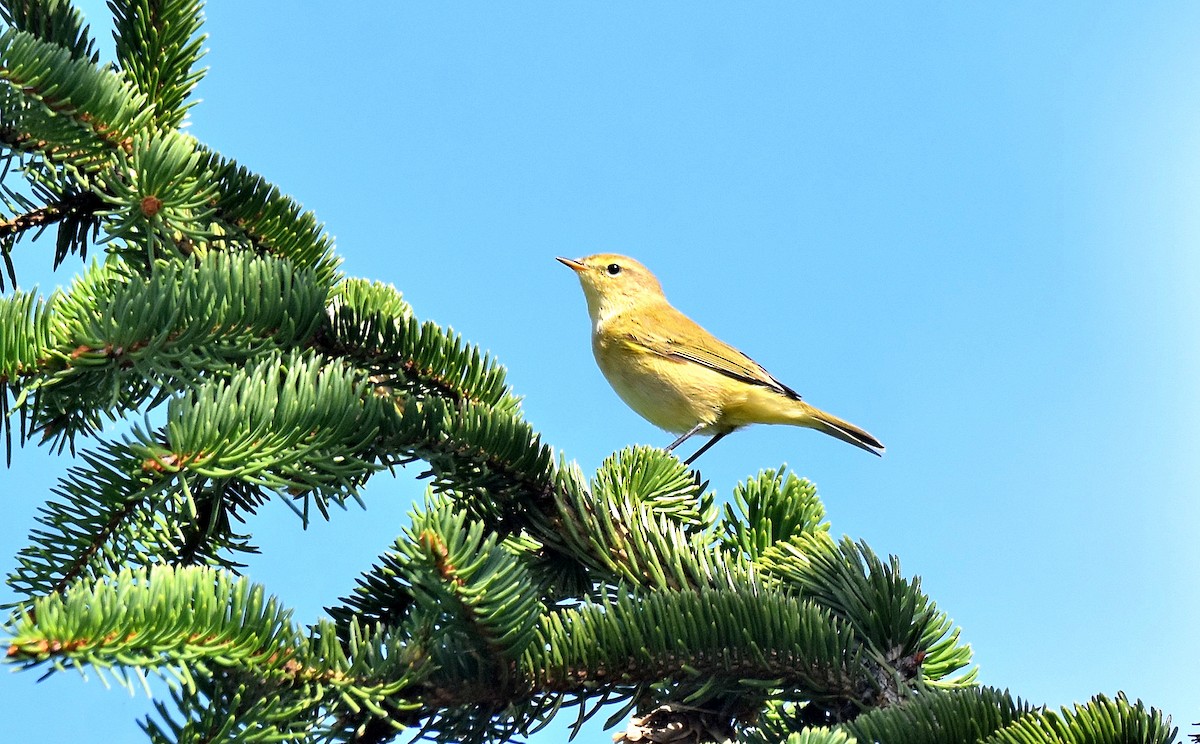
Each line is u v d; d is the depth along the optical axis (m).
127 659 3.84
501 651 4.80
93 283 7.50
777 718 5.86
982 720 4.85
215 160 7.27
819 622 5.55
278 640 4.42
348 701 4.44
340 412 5.36
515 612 4.64
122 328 5.56
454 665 4.92
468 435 6.27
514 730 5.12
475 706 4.98
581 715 5.27
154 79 7.58
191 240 7.34
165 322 5.77
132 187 6.42
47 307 5.48
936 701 4.92
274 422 5.18
